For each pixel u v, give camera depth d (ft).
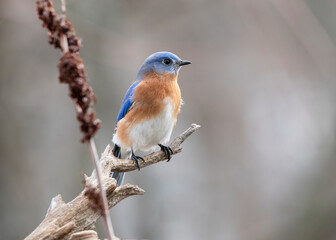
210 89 57.26
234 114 58.29
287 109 58.03
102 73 48.78
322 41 45.21
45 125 48.16
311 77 52.80
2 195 43.27
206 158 59.41
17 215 43.16
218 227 55.98
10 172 44.29
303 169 55.36
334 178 47.39
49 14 13.25
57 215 19.26
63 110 49.47
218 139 58.85
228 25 55.52
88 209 19.42
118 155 30.55
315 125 55.01
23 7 44.32
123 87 49.49
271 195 56.75
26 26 45.83
